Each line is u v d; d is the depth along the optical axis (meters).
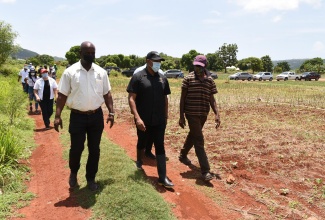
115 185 4.88
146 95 5.15
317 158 7.05
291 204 4.91
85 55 4.49
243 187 5.53
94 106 4.66
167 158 6.96
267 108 14.47
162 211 4.36
